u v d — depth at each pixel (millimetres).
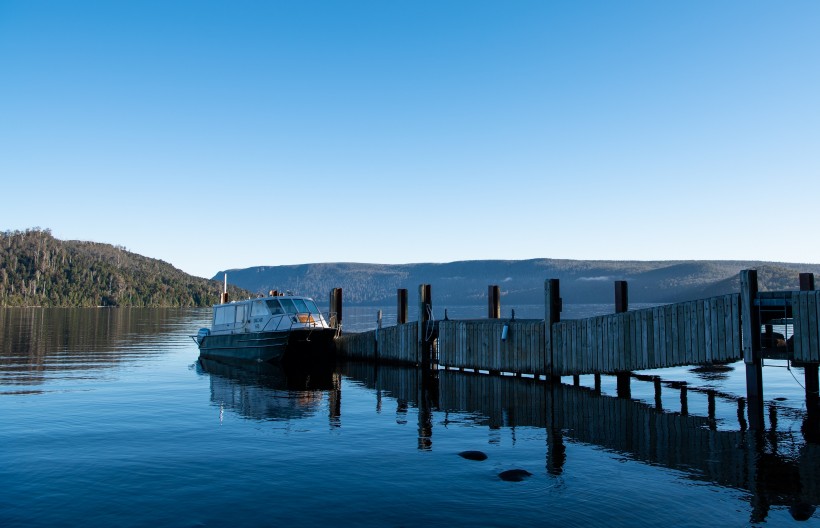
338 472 9844
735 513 8094
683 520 7844
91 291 197375
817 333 12844
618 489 9008
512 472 9680
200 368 25703
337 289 30172
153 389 19438
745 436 12461
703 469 10039
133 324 74188
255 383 21031
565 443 11852
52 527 7570
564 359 19297
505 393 18516
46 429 13156
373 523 7703
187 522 7734
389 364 26000
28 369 24891
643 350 16859
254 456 10859
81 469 10023
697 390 18828
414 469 10008
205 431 12992
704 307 15250
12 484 9242
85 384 20516
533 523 7719
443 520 7801
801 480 9461
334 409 15773
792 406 15930
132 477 9586
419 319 24391
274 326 26641
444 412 15328
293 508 8227
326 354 26375
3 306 168375
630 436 12477
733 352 14445
